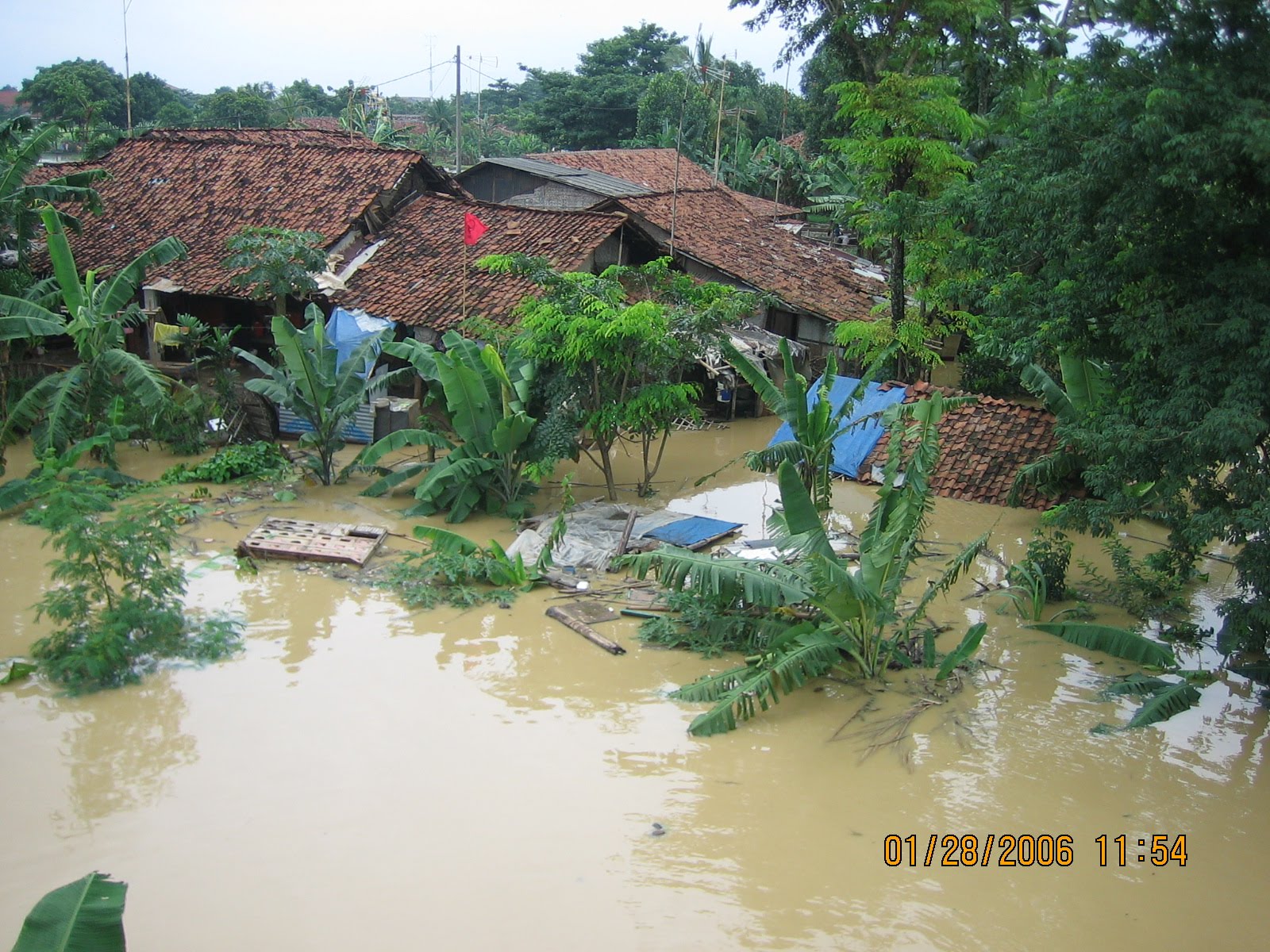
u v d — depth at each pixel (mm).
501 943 6316
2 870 6840
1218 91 9625
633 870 7074
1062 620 11633
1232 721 9523
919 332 19828
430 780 8062
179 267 21125
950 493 16266
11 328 15078
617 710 9328
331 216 21422
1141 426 10492
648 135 46469
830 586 9406
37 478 12305
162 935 6293
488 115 71875
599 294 15039
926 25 20062
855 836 7562
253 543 12781
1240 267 9898
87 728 8672
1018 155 11602
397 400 18578
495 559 12172
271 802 7691
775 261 26047
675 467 18094
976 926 6656
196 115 54906
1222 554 14117
